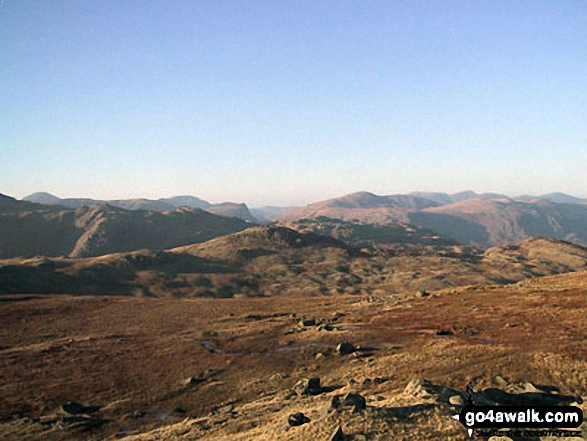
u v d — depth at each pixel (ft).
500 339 159.84
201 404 134.00
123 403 137.49
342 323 234.79
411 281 588.50
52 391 150.00
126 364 179.63
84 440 111.96
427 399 86.33
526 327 174.29
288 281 609.01
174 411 130.11
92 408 134.82
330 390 124.98
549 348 136.36
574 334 153.07
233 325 253.65
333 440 69.31
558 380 104.68
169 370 169.99
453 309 238.89
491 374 114.52
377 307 278.67
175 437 99.76
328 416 81.15
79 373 168.96
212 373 164.25
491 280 592.60
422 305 263.08
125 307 325.42
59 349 204.03
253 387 143.84
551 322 177.78
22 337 234.79
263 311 300.40
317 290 557.74
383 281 608.19
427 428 72.08
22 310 304.30
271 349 192.75
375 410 80.89
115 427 119.85
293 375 152.87
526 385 99.86
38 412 133.18
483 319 202.49
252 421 101.60
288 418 86.02
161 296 511.81
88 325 264.72
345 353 171.63
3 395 147.33
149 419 124.98
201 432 100.48
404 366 135.64
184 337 224.12
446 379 114.42
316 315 270.05
